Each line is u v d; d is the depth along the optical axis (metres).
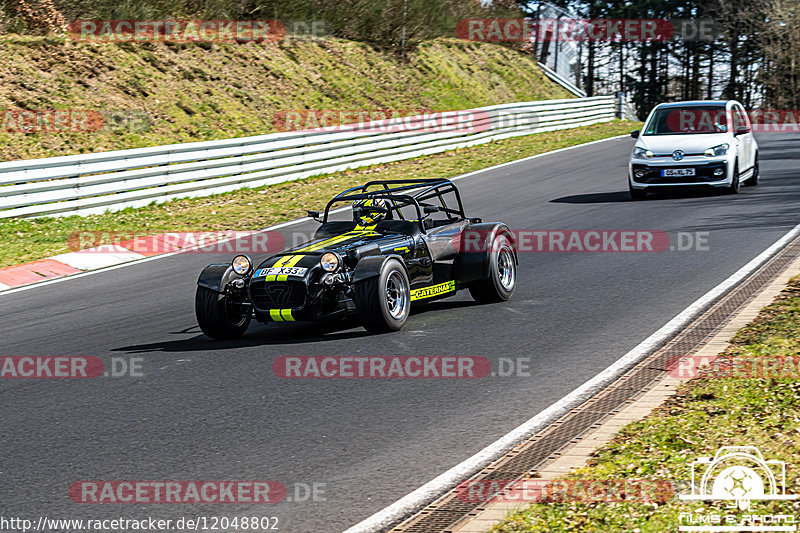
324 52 122.00
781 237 47.38
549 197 71.19
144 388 27.55
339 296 33.41
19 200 60.38
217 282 33.72
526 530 15.90
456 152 102.88
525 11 190.25
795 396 21.70
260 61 111.12
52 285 47.41
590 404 23.70
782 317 30.12
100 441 22.72
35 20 95.81
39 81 86.94
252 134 95.75
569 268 44.50
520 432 21.92
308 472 19.97
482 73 145.88
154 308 40.81
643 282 39.75
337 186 79.38
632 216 58.62
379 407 24.47
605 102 143.12
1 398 27.28
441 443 21.48
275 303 32.81
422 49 139.50
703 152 63.53
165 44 103.75
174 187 71.25
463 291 42.12
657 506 16.42
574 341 30.56
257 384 27.27
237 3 118.19
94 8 101.94
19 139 77.19
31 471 20.78
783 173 76.69
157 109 92.06
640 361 27.59
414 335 32.72
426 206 38.38
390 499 18.34
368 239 35.22
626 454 19.20
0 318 40.28
